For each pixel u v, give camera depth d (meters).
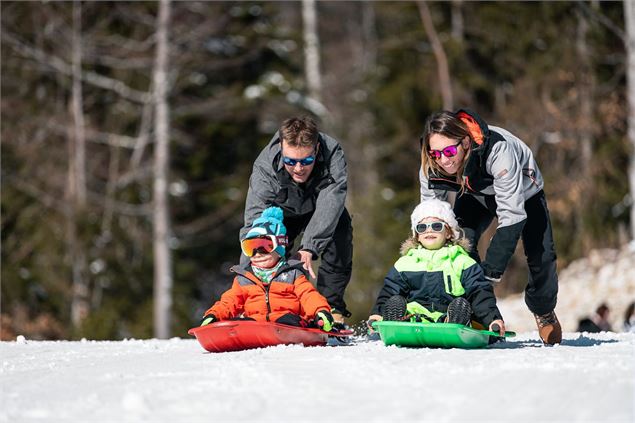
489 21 47.16
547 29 44.72
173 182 46.62
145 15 42.12
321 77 56.38
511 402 5.09
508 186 8.55
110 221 43.56
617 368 6.23
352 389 5.67
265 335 8.73
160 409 5.35
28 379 6.95
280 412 5.11
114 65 43.38
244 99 45.59
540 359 6.81
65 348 10.55
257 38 46.31
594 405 4.95
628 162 41.09
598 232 39.44
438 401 5.19
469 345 8.11
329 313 8.98
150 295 44.12
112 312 36.59
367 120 52.97
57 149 44.12
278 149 9.70
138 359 8.27
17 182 43.22
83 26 44.69
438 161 8.63
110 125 46.19
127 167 46.06
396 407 5.09
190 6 42.06
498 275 8.57
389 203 44.84
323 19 62.56
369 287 40.44
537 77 43.38
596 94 42.09
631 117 35.62
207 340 8.86
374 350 7.96
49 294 42.41
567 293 31.75
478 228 9.80
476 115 8.64
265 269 9.28
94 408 5.49
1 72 44.31
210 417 5.08
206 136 47.41
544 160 42.25
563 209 40.50
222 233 47.97
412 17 49.88
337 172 9.64
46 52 44.97
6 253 42.50
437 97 48.81
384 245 41.66
